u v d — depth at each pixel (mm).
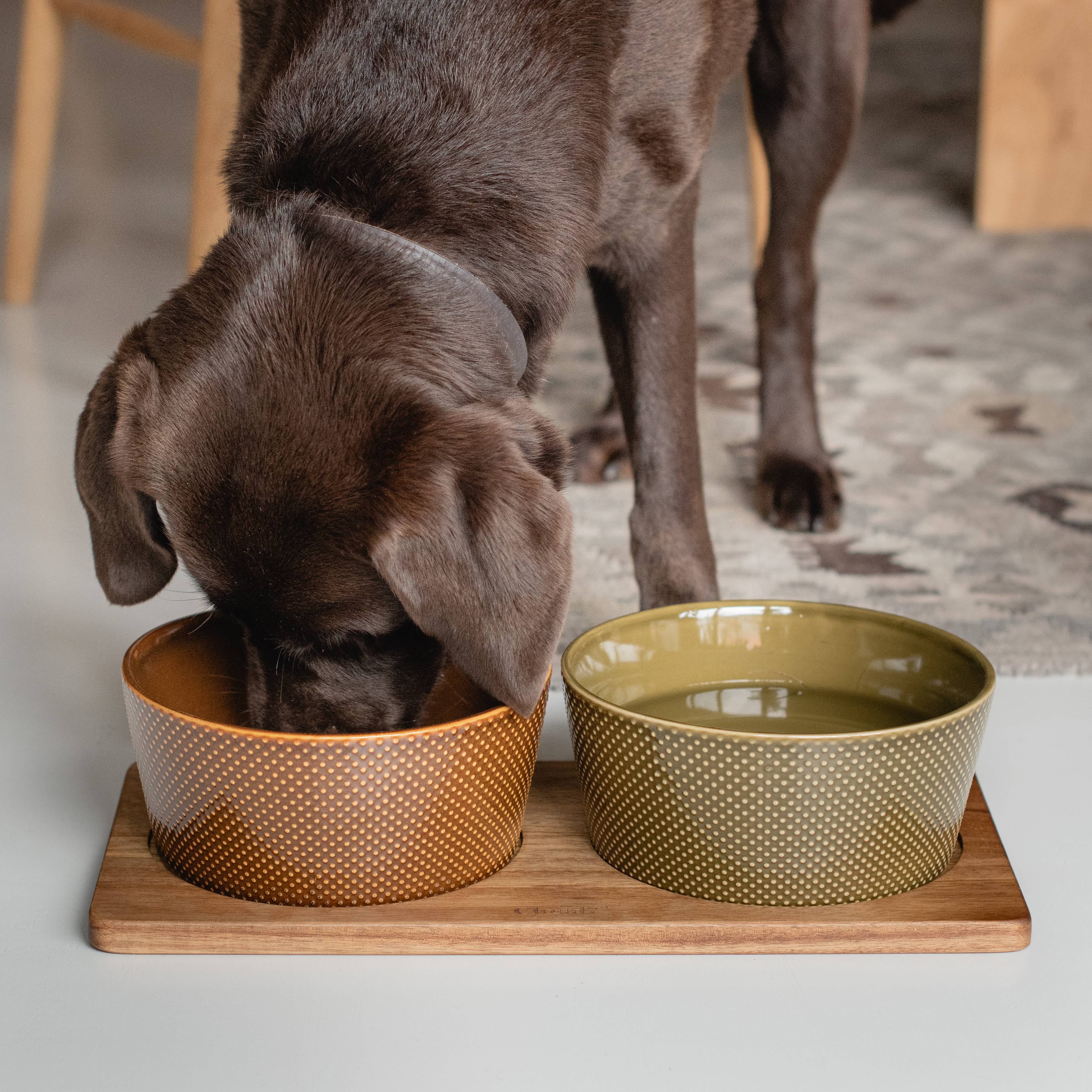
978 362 2588
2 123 5035
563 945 957
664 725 934
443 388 973
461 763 954
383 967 950
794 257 1862
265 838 949
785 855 946
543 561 904
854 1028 890
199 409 960
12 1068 854
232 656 1149
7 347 2762
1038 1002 916
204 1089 835
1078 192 3615
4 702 1399
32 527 1908
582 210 1182
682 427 1404
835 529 1846
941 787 957
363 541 929
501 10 1173
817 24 1733
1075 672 1437
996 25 3514
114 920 957
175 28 2551
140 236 3695
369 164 1105
